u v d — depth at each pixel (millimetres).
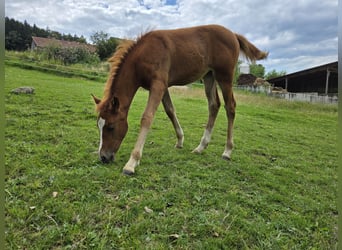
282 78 23484
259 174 3090
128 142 3990
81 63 22984
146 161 3131
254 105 12891
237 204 2266
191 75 3422
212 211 2102
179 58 3227
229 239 1736
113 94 2949
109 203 2062
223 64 3570
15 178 2359
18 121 4344
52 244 1553
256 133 5922
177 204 2162
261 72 50281
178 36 3293
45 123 4465
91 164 2854
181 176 2762
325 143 5605
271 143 5031
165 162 3189
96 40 30766
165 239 1686
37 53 22359
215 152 3879
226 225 1911
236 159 3623
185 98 12109
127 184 2428
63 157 3000
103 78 16188
